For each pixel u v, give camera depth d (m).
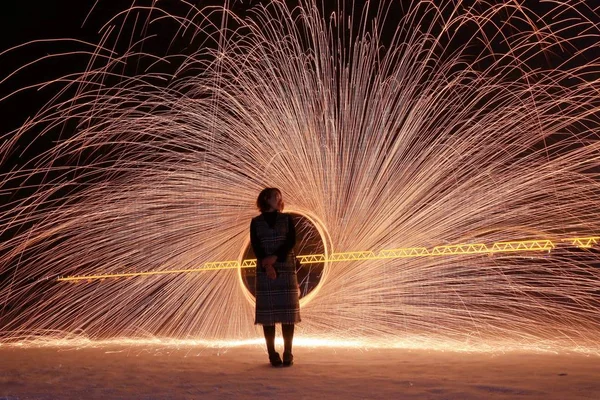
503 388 4.75
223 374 5.64
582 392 4.63
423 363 6.03
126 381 5.41
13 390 5.10
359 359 6.33
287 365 5.98
